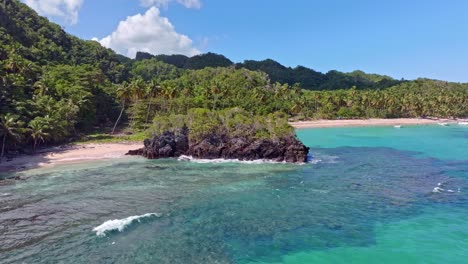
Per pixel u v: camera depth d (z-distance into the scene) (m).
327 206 37.25
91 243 28.08
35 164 62.34
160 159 66.94
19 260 25.41
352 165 60.34
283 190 43.78
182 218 33.78
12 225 32.03
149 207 37.09
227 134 67.25
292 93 186.88
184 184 47.09
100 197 40.88
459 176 50.50
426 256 25.27
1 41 110.75
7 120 68.69
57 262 25.05
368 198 40.00
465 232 29.44
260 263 24.91
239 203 38.50
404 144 89.44
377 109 181.75
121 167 59.44
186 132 69.94
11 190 44.16
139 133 108.31
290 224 32.22
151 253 26.39
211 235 29.77
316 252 26.47
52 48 145.00
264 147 65.06
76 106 95.56
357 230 30.53
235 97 154.12
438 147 83.06
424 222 32.00
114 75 180.50
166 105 123.62
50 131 78.12
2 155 67.75
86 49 184.88
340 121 161.62
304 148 64.81
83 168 58.69
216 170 56.38
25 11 162.38
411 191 42.66
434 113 183.50
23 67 94.31
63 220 33.25
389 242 27.83
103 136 101.19
